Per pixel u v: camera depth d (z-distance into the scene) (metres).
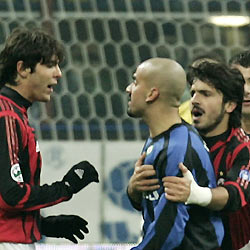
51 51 13.32
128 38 23.06
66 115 22.38
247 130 15.08
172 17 23.30
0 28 22.62
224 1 23.53
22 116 13.16
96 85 22.73
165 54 23.22
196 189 11.70
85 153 21.38
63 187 13.22
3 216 13.03
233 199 12.10
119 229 21.05
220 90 12.72
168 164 11.77
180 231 11.66
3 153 12.70
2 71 13.34
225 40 23.50
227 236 13.29
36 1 22.78
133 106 12.24
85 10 22.95
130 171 21.41
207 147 12.55
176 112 12.20
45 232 14.38
